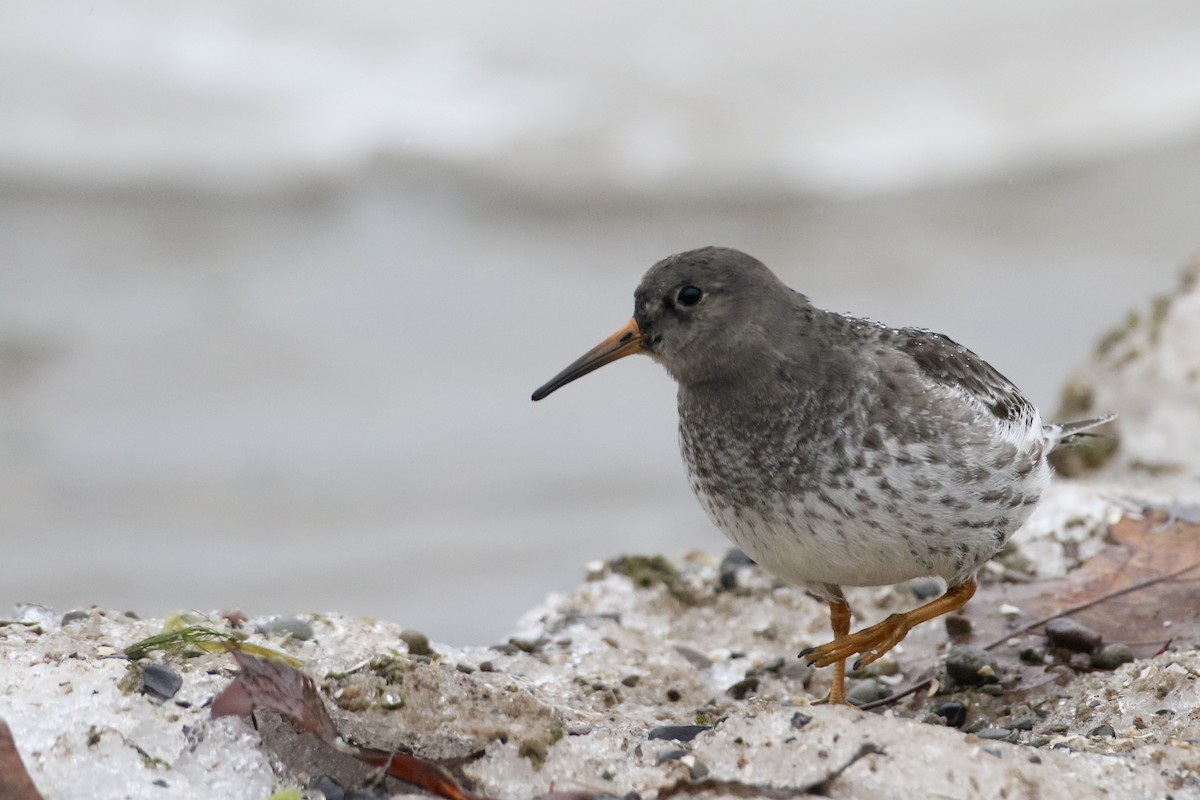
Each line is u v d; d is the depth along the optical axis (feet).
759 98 75.20
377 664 22.50
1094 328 58.08
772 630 32.09
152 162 69.46
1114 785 20.15
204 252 65.00
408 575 42.57
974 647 28.91
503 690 22.79
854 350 25.27
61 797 19.25
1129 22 81.35
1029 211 68.95
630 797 20.06
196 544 43.91
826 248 66.59
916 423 24.27
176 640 22.90
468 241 68.03
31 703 20.98
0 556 42.60
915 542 24.61
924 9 80.79
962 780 19.79
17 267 61.93
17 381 53.83
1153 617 29.12
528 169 71.05
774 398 25.12
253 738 20.88
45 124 69.87
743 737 21.08
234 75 73.56
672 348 26.35
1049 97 76.59
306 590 41.75
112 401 53.06
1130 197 67.92
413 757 20.35
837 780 19.90
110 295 60.70
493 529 45.78
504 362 57.52
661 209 69.36
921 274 63.62
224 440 50.24
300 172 69.92
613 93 75.10
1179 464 38.19
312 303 61.21
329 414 53.57
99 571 42.78
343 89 73.92
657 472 50.31
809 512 24.80
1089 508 32.78
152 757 20.33
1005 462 24.86
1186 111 75.31
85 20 73.46
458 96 74.28
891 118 75.15
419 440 50.75
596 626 30.30
